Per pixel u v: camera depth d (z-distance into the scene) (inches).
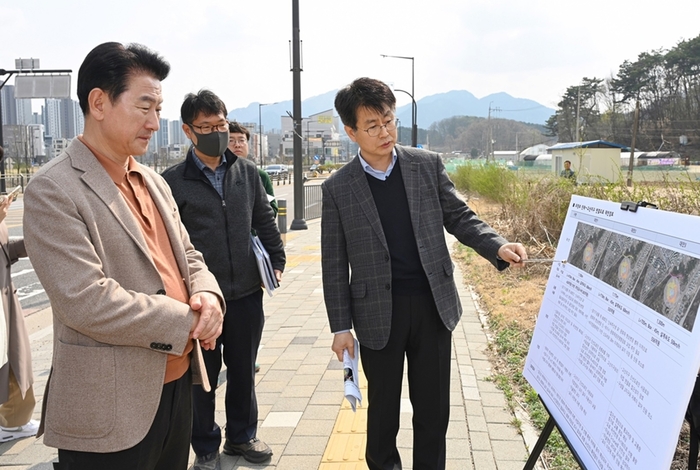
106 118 70.6
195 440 120.1
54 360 68.8
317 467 120.0
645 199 269.6
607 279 69.2
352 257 101.7
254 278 126.6
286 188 1432.1
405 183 100.0
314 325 229.0
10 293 132.4
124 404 67.6
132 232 70.6
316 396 157.2
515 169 662.5
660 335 55.7
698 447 67.6
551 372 79.3
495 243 96.1
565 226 87.2
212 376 121.6
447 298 99.7
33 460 128.7
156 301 68.7
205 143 120.3
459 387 159.2
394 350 100.3
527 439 128.1
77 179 68.1
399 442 130.2
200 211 122.5
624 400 59.3
